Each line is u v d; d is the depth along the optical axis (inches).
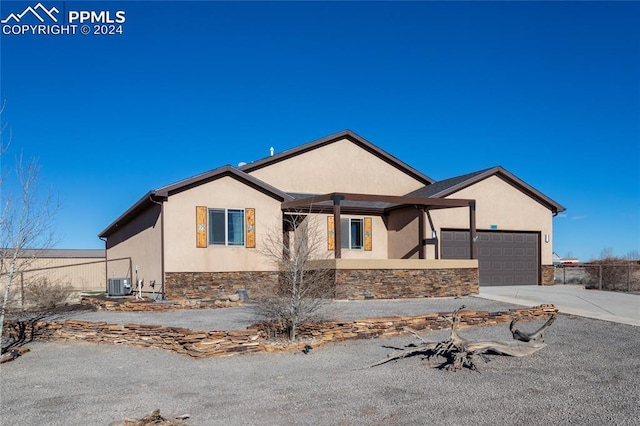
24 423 265.4
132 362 398.0
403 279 708.0
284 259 528.7
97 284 1382.9
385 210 910.4
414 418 260.4
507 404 279.1
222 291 737.0
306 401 291.3
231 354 407.5
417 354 398.9
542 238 917.8
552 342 430.0
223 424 257.6
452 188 837.8
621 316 538.3
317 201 741.3
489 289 815.1
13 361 414.0
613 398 286.2
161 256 713.0
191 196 730.2
